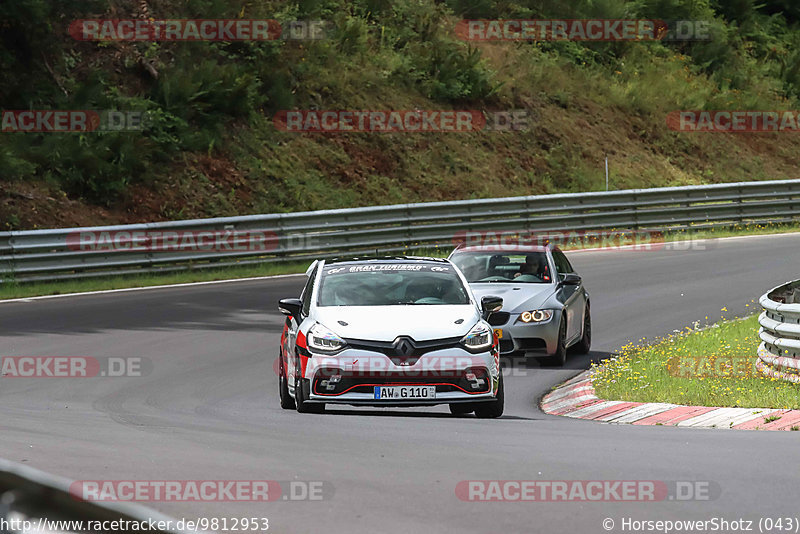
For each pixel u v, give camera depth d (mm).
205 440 29562
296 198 113438
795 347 41125
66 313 68875
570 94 149625
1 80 107750
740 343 53219
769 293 47406
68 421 34406
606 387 44438
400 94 135625
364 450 27766
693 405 39219
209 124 116188
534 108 143500
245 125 119375
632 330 64188
